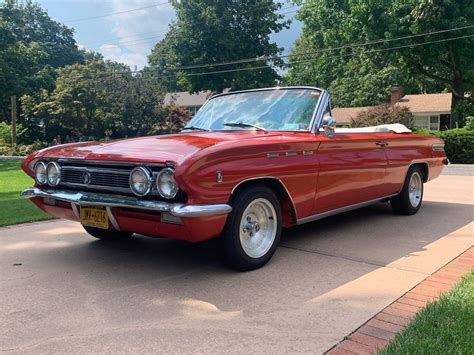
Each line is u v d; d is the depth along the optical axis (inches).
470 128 770.8
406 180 255.1
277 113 200.8
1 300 138.3
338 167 194.5
